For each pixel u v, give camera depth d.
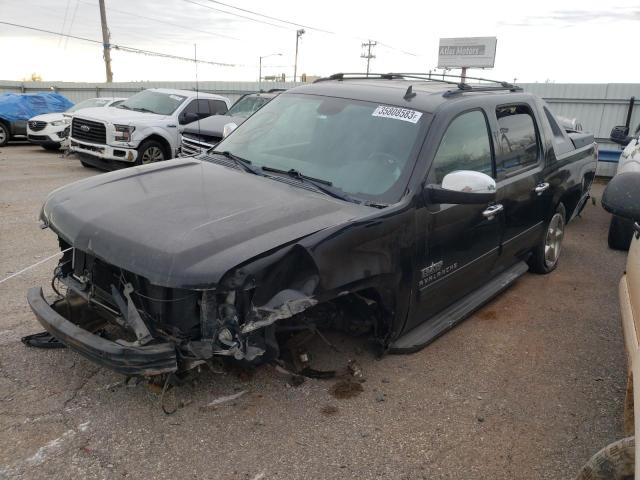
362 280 3.22
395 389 3.61
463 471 2.91
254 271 2.72
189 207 3.19
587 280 6.02
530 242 5.37
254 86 21.97
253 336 2.88
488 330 4.64
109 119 11.23
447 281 4.02
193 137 10.12
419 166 3.62
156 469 2.76
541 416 3.44
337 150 3.89
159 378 3.31
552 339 4.53
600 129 14.81
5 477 2.65
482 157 4.30
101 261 3.19
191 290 2.83
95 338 2.93
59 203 3.47
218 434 3.04
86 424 3.06
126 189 3.52
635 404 2.10
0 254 5.77
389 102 4.08
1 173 11.41
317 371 3.59
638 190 2.47
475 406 3.50
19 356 3.70
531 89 15.35
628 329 3.02
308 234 2.97
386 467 2.89
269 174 3.88
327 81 4.83
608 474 2.20
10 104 17.27
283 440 3.04
